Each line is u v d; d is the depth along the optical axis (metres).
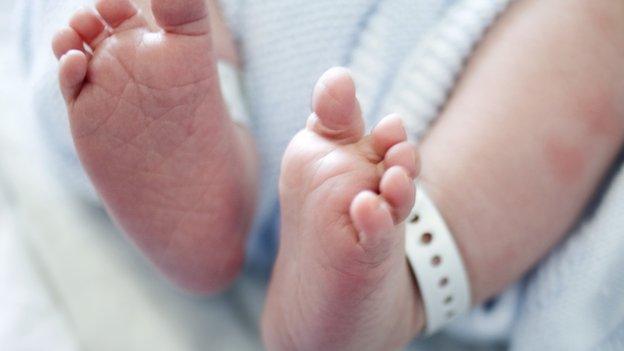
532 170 0.31
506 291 0.34
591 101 0.31
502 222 0.31
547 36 0.32
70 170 0.35
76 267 0.36
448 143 0.31
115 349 0.34
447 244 0.31
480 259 0.31
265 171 0.34
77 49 0.29
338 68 0.27
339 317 0.29
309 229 0.28
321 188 0.27
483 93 0.32
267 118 0.33
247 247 0.35
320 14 0.33
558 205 0.32
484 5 0.33
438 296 0.31
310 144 0.28
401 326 0.31
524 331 0.33
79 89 0.29
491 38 0.33
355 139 0.28
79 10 0.29
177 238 0.31
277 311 0.31
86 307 0.35
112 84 0.29
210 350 0.35
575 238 0.33
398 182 0.26
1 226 0.37
